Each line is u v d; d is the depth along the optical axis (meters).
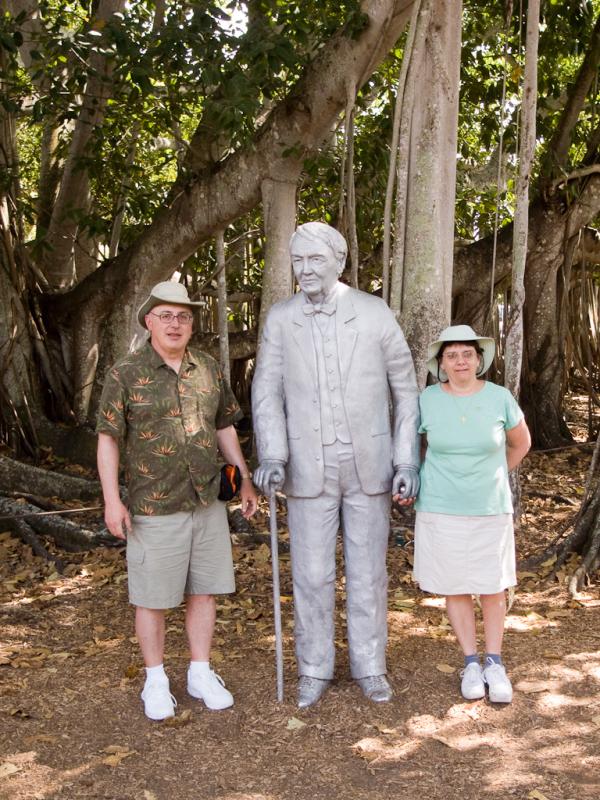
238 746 3.69
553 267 10.60
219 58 7.30
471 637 4.10
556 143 10.30
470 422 3.88
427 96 5.88
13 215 10.11
